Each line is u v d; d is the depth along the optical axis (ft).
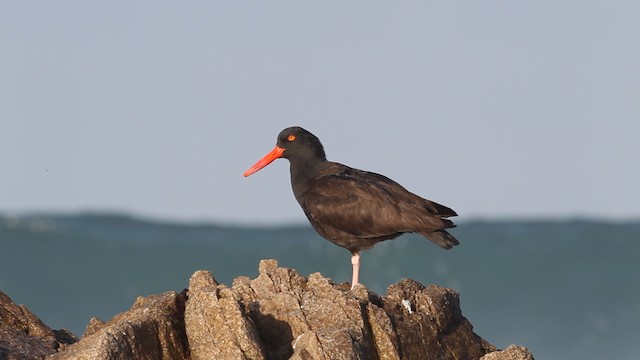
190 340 35.14
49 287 120.78
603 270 116.47
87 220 138.82
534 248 120.57
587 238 122.42
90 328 38.06
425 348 38.32
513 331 110.22
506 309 112.88
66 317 116.98
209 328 34.83
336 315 36.47
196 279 37.70
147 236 130.52
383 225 47.62
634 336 108.58
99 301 119.24
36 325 38.83
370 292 39.47
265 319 36.52
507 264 117.70
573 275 116.88
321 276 38.37
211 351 34.65
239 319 34.63
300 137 50.90
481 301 114.32
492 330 111.04
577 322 111.14
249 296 38.52
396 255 115.34
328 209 48.80
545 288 115.34
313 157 50.96
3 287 120.47
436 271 115.44
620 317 111.04
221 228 136.46
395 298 39.58
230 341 34.50
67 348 33.88
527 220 133.90
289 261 121.39
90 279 121.90
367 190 48.37
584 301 113.39
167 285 121.60
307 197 49.88
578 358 106.73
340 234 49.01
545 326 110.73
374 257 115.14
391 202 47.80
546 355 107.24
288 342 36.22
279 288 38.58
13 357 35.37
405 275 114.52
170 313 36.14
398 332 37.68
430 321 39.09
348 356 33.81
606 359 105.40
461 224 132.98
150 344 34.88
